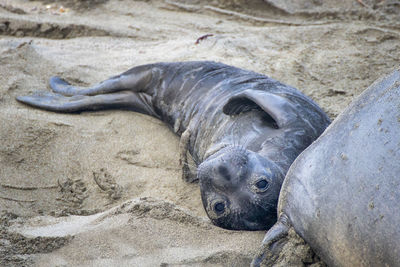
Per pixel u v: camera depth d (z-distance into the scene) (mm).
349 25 27750
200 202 15438
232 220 13133
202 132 17078
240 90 17031
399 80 10250
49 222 14031
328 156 10734
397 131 9648
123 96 19391
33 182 16234
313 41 26172
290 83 21688
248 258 11984
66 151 17422
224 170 12922
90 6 31078
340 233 10000
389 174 9383
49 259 12188
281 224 11477
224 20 29812
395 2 29453
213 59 23766
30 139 17562
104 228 12992
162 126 19094
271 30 27672
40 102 19297
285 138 14391
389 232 9086
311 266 11016
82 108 19297
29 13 29828
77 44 26078
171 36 27422
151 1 31984
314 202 10578
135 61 23828
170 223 13242
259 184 12859
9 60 21812
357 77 22344
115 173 16828
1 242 12727
